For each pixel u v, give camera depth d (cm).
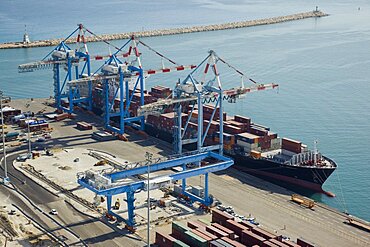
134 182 8725
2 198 10012
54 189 10444
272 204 9944
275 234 8394
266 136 11919
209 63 11962
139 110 11981
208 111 13488
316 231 8856
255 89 12675
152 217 9175
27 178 11056
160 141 13838
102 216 9225
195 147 12888
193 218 9188
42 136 14012
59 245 8162
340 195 11156
